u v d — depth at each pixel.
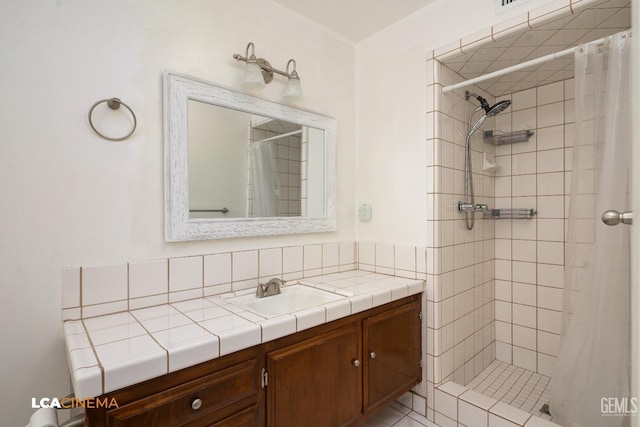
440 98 1.77
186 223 1.37
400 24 1.92
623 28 1.44
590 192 1.38
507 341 2.29
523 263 2.22
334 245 2.01
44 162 1.08
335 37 2.05
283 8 1.77
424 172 1.80
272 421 1.12
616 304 1.29
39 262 1.08
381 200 2.03
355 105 2.19
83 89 1.15
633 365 0.59
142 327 1.06
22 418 1.06
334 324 1.33
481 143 2.19
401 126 1.92
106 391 0.77
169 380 0.89
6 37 1.02
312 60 1.91
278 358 1.13
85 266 1.16
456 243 1.90
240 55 1.56
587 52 1.33
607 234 1.31
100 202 1.19
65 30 1.12
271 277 1.69
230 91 1.52
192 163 1.41
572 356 1.43
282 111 1.74
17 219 1.04
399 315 1.65
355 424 1.40
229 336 0.99
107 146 1.20
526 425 1.39
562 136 2.06
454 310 1.88
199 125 1.43
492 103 2.32
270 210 1.69
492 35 1.53
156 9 1.32
